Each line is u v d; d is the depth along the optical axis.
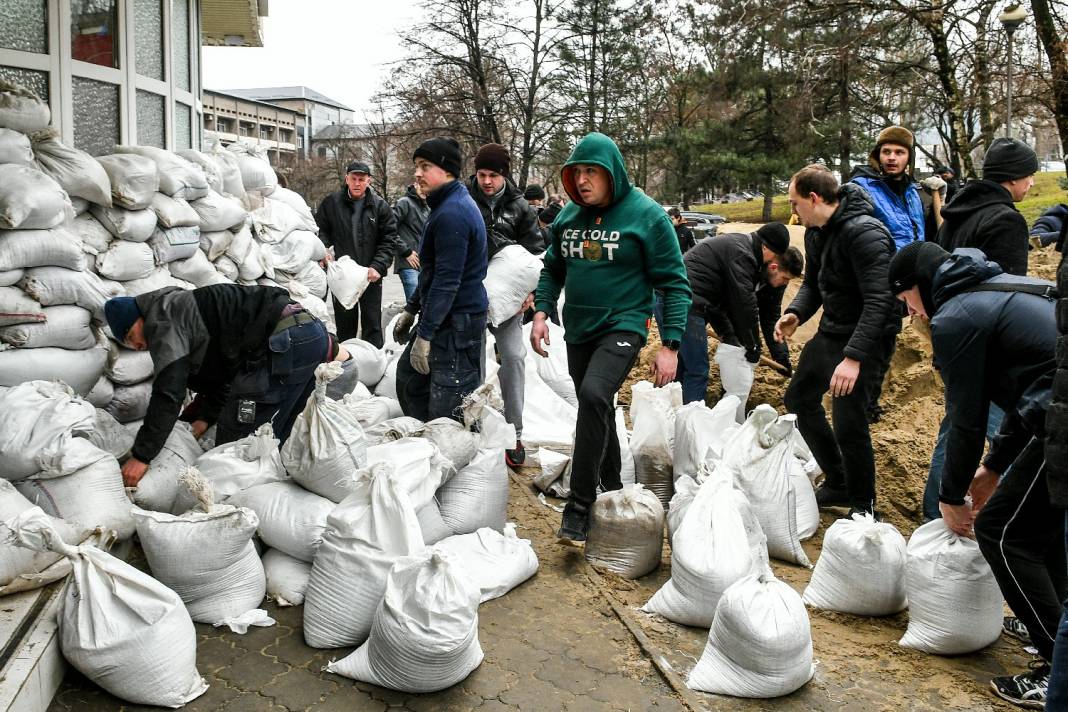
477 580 3.52
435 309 4.33
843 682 3.08
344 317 7.64
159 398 3.50
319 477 3.49
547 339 4.36
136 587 2.73
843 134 25.44
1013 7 15.61
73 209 3.87
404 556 3.03
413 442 3.78
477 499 3.97
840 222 4.40
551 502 4.92
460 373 4.55
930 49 20.69
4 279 3.60
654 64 30.25
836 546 3.62
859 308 4.50
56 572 3.02
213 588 3.17
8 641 2.64
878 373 4.45
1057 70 15.37
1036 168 4.21
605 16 27.83
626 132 29.53
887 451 5.23
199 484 3.17
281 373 3.94
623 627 3.40
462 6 26.30
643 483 4.93
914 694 3.02
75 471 3.28
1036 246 7.99
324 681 2.91
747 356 5.77
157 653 2.67
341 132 41.25
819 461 4.88
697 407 4.84
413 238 8.23
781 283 5.79
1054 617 2.94
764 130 29.05
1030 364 2.88
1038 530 2.98
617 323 4.00
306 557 3.44
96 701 2.71
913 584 3.36
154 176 4.32
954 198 4.30
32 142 3.97
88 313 3.90
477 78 26.98
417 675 2.78
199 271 4.93
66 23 4.80
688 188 32.34
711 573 3.35
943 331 2.97
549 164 29.05
